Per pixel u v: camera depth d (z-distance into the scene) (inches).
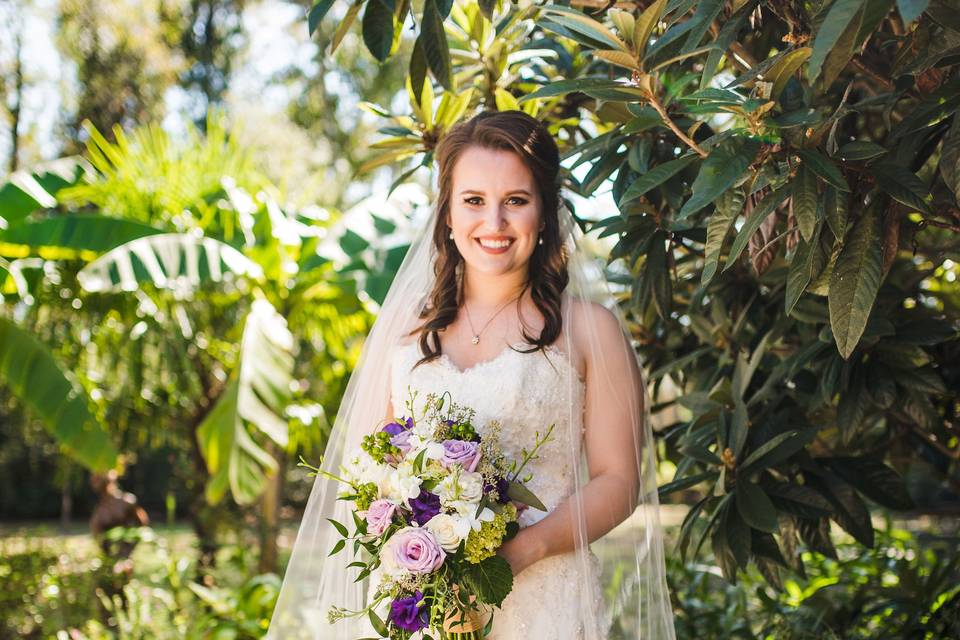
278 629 87.9
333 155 525.7
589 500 77.5
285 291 224.4
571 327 82.8
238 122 245.1
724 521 97.0
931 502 287.9
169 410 243.0
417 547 68.5
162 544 251.0
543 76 119.1
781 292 114.7
